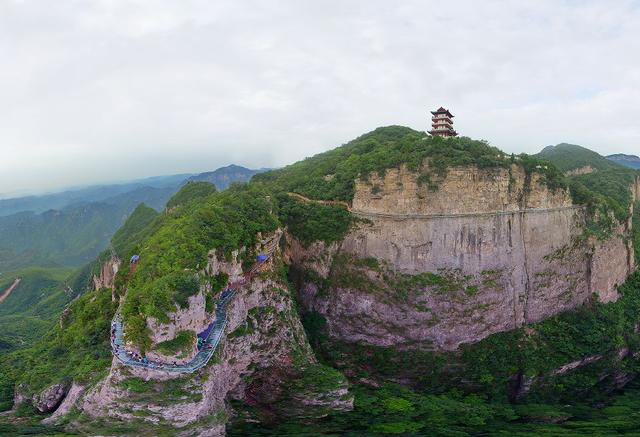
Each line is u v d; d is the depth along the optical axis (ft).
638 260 394.32
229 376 225.35
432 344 300.20
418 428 232.73
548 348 309.63
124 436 176.86
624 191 447.83
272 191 353.72
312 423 233.96
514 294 317.42
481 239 310.45
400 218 310.65
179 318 190.08
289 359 251.39
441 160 307.37
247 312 244.22
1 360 284.00
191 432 183.73
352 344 306.76
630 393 305.94
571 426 250.37
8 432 187.11
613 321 329.72
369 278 311.06
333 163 370.32
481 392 290.15
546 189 327.06
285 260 326.44
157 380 182.39
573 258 336.49
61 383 218.18
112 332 202.28
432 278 305.12
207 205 264.52
